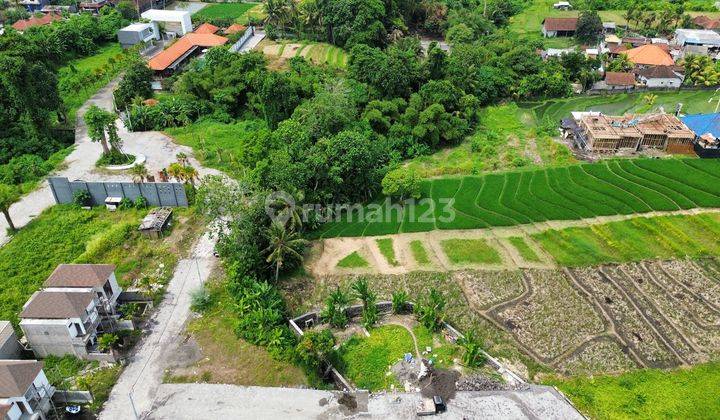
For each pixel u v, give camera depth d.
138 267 73.44
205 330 63.69
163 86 130.75
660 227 82.31
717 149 100.50
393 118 111.12
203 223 82.69
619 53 148.00
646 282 72.94
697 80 136.25
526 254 77.44
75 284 61.34
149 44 161.25
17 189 89.06
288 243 69.81
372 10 151.75
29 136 103.94
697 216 84.38
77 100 124.31
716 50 158.25
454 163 103.62
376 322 65.88
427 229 82.94
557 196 90.25
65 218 82.69
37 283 69.25
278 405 55.00
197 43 150.38
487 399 55.75
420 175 98.44
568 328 65.81
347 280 73.25
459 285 72.31
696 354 62.44
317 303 69.56
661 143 104.69
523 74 136.62
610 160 101.31
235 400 55.38
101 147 103.62
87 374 57.59
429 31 178.12
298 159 84.56
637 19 173.75
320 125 97.69
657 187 91.81
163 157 100.69
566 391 57.47
